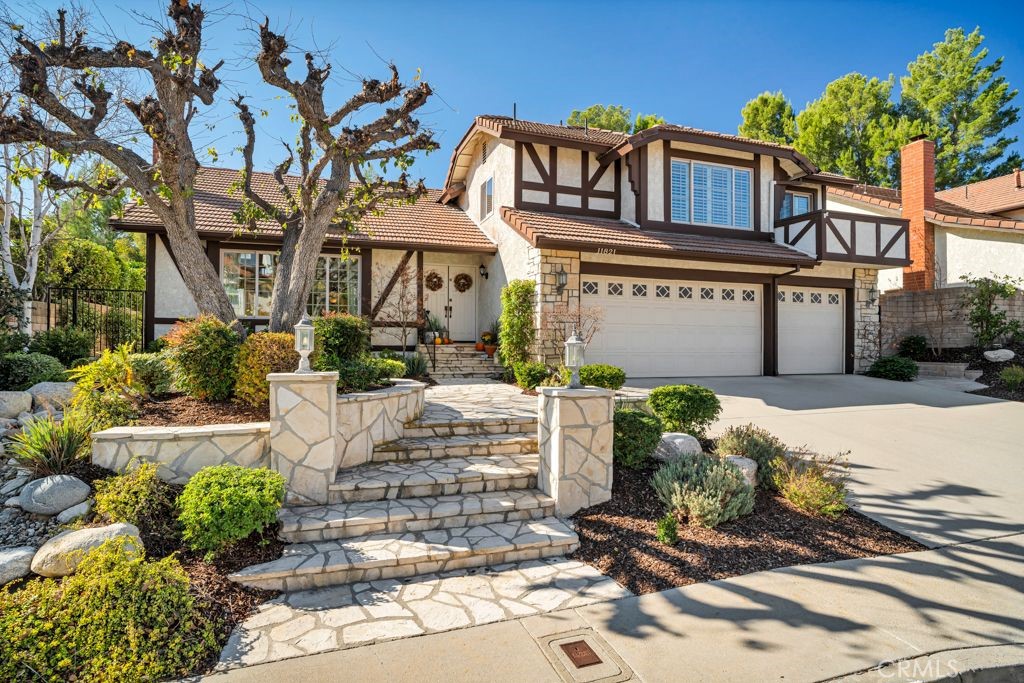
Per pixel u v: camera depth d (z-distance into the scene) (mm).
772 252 12992
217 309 7336
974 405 10164
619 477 5984
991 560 4418
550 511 5227
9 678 2887
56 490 4461
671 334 13172
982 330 13328
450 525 4930
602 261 12352
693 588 3982
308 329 5254
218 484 4285
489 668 3041
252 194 8797
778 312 14156
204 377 6266
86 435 5180
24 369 7809
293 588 3994
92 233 20344
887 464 6863
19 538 4215
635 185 13328
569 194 13633
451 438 6684
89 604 3271
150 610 3320
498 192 14148
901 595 3857
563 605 3775
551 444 5363
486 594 3938
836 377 13570
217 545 4156
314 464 5129
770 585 4016
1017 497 5789
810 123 28484
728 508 4977
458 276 15594
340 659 3135
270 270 13078
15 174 6457
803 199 15898
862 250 13914
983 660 3090
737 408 9867
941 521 5195
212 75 7684
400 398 6781
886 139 26797
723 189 14305
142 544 4012
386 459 6148
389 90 7445
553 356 11562
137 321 14047
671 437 6566
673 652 3189
